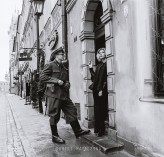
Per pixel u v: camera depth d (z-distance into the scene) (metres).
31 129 7.05
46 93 5.16
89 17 6.49
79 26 7.05
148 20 3.78
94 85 5.20
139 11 3.88
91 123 6.38
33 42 19.59
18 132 6.69
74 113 5.34
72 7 7.70
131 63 4.06
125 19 4.24
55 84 5.08
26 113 11.58
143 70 3.79
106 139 4.88
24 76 30.44
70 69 8.14
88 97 6.41
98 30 6.29
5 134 6.55
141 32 3.85
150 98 3.58
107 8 4.80
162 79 3.54
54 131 5.13
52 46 10.63
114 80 4.71
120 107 4.48
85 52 6.47
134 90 3.98
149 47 3.75
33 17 19.03
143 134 3.77
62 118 8.77
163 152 3.31
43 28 13.87
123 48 4.32
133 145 4.00
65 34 8.06
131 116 4.10
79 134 5.35
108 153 4.23
